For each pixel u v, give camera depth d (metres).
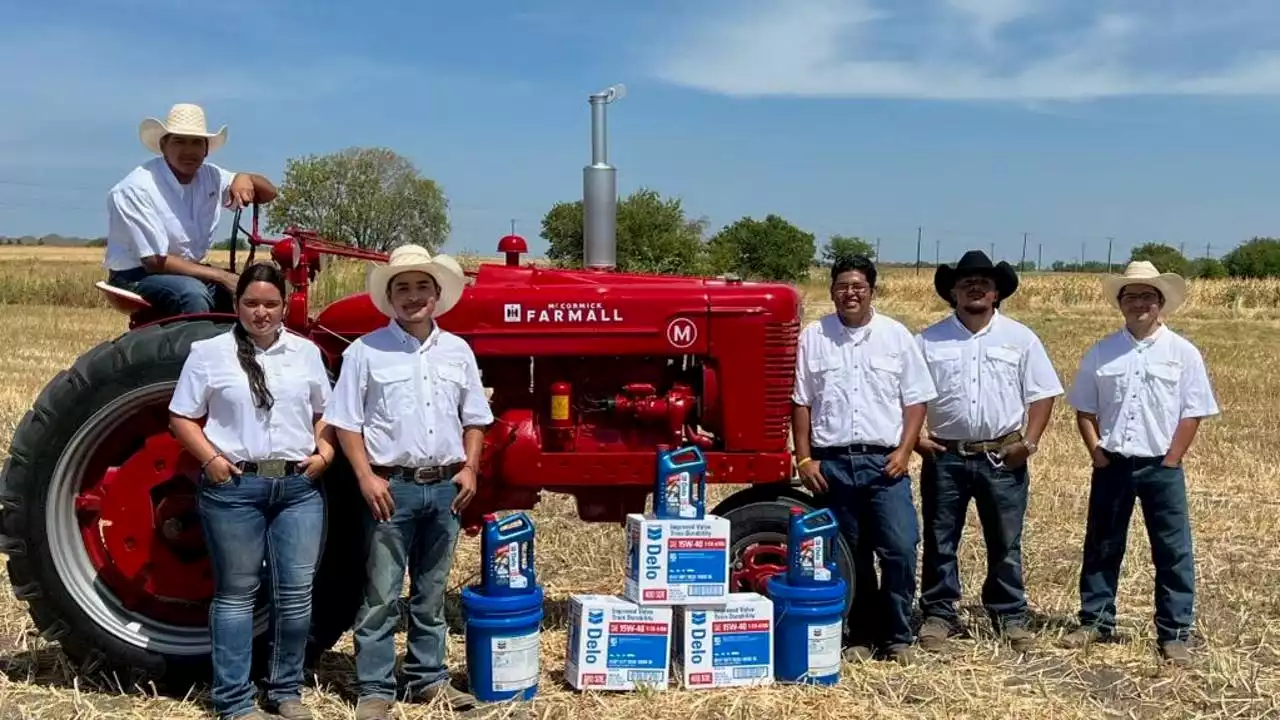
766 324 5.02
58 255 65.50
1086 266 84.12
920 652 5.09
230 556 4.12
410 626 4.41
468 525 5.11
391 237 49.44
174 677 4.58
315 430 4.29
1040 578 6.24
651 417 5.05
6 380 13.04
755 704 4.43
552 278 5.15
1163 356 5.12
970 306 5.20
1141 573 6.30
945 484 5.24
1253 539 7.06
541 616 4.51
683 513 4.61
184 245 4.98
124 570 4.56
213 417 4.14
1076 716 4.37
